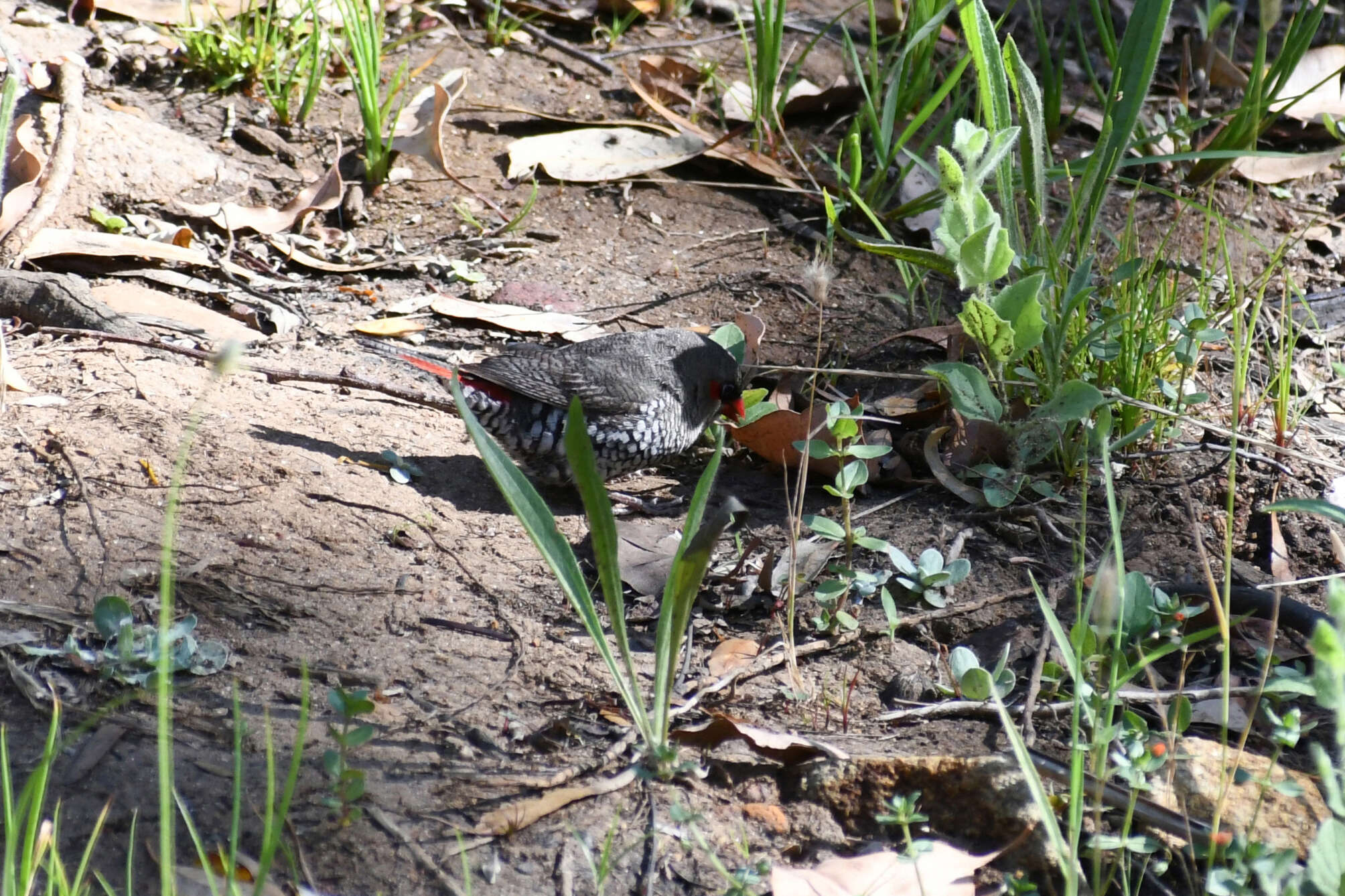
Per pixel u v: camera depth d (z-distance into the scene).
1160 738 6.25
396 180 12.35
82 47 12.62
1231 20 15.26
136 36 13.03
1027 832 5.93
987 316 7.80
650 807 5.95
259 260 11.14
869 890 5.51
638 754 6.24
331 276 11.19
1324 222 12.55
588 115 13.33
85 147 11.23
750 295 11.31
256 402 9.01
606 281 11.35
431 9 14.55
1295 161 12.91
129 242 10.52
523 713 6.49
